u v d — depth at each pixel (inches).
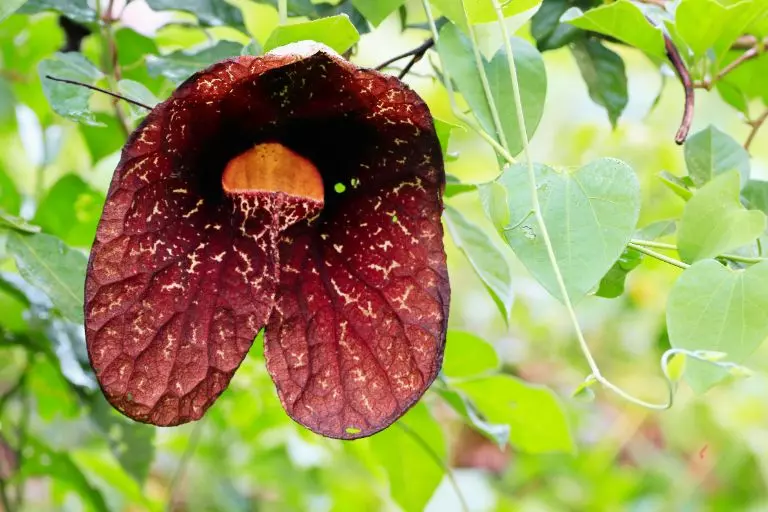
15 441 51.7
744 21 40.2
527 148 36.9
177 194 35.8
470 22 38.5
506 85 39.0
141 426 47.1
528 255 36.5
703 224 37.4
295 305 36.9
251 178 36.9
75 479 49.8
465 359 45.9
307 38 35.9
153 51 45.8
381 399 36.1
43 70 39.4
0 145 55.8
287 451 64.7
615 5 39.7
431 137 35.6
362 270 36.6
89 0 45.5
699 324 36.4
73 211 47.2
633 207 36.3
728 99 45.7
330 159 37.2
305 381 36.5
